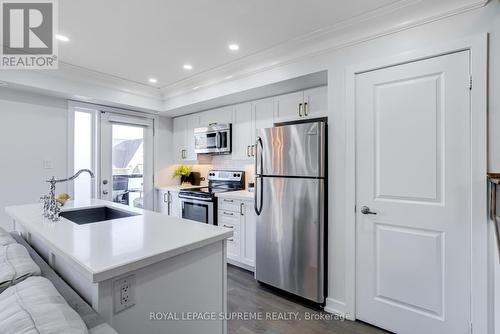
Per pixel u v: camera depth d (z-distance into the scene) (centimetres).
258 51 263
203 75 329
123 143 413
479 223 163
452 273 172
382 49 200
